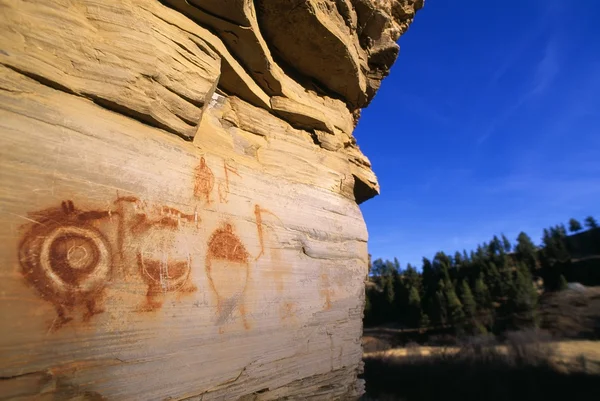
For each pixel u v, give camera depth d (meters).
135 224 3.81
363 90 8.38
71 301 3.18
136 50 4.07
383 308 71.31
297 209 6.34
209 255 4.56
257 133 6.28
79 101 3.66
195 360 4.11
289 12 6.03
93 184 3.53
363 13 7.22
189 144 4.78
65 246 3.22
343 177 7.78
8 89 3.16
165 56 4.34
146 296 3.76
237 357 4.63
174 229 4.21
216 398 4.30
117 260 3.58
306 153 7.04
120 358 3.44
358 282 7.50
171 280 4.03
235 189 5.26
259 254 5.34
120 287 3.56
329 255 6.78
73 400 3.10
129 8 4.14
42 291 3.02
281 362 5.32
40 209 3.11
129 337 3.54
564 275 61.50
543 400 24.73
